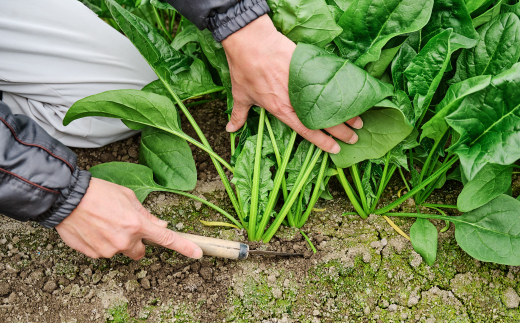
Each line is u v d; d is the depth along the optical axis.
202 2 0.92
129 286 1.22
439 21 1.10
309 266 1.26
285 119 1.07
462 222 1.19
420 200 1.38
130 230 0.99
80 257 1.28
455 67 1.23
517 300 1.19
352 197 1.31
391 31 1.06
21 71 1.26
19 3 1.14
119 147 1.55
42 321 1.17
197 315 1.18
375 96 0.96
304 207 1.34
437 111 1.06
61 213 0.95
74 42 1.25
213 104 1.68
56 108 1.39
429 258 1.18
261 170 1.20
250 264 1.25
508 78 0.94
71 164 0.94
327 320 1.19
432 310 1.20
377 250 1.29
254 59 0.97
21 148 0.87
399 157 1.20
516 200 1.12
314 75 0.93
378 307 1.21
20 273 1.25
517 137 0.94
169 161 1.30
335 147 1.12
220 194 1.43
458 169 1.32
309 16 1.03
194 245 1.08
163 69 1.21
